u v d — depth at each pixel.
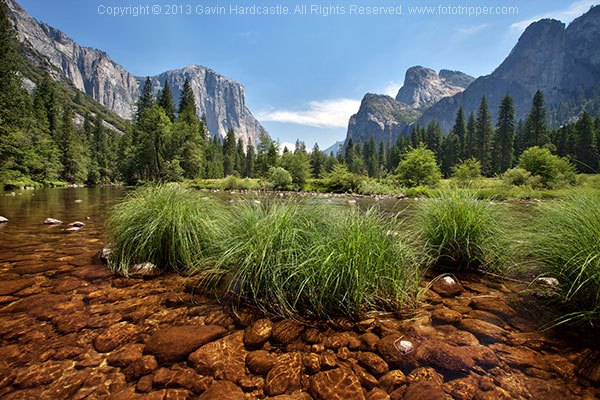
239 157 80.19
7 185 23.73
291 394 1.48
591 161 47.31
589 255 2.17
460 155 62.66
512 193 17.64
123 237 3.53
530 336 2.04
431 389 1.51
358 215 2.91
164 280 3.10
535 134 56.31
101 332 2.05
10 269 3.40
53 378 1.56
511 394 1.48
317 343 1.95
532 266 3.18
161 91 57.41
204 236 3.55
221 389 1.50
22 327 2.10
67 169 44.03
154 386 1.52
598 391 1.50
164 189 3.94
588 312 2.16
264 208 3.28
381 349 1.88
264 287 2.63
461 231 3.52
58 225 6.37
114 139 76.56
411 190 24.89
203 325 2.17
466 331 2.11
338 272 2.40
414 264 3.05
